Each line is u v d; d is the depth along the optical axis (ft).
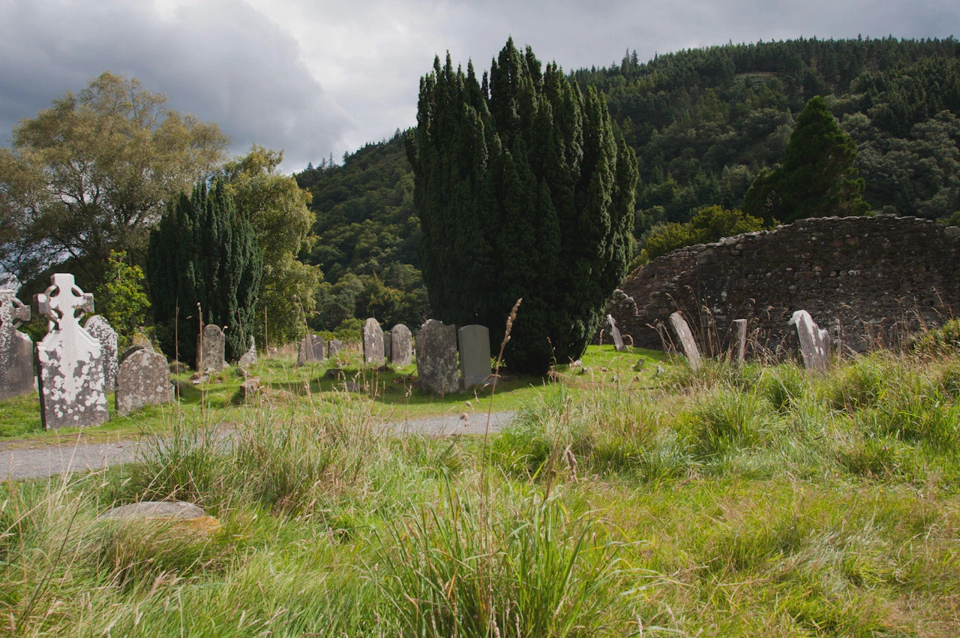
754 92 307.99
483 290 39.14
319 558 9.68
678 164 238.48
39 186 89.86
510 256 37.19
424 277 44.16
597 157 38.63
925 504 12.02
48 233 92.17
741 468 15.58
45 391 26.68
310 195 99.86
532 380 37.73
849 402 19.58
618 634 7.04
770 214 113.70
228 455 13.55
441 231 40.29
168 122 102.53
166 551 9.19
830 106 220.43
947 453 15.39
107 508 11.30
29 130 94.53
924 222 58.59
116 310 52.49
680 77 371.35
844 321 58.54
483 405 30.04
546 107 38.01
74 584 7.75
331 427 15.14
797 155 109.70
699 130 251.80
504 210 37.76
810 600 8.87
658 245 104.94
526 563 7.22
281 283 95.55
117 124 96.68
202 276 55.52
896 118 177.78
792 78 338.34
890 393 18.62
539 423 18.60
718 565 9.92
